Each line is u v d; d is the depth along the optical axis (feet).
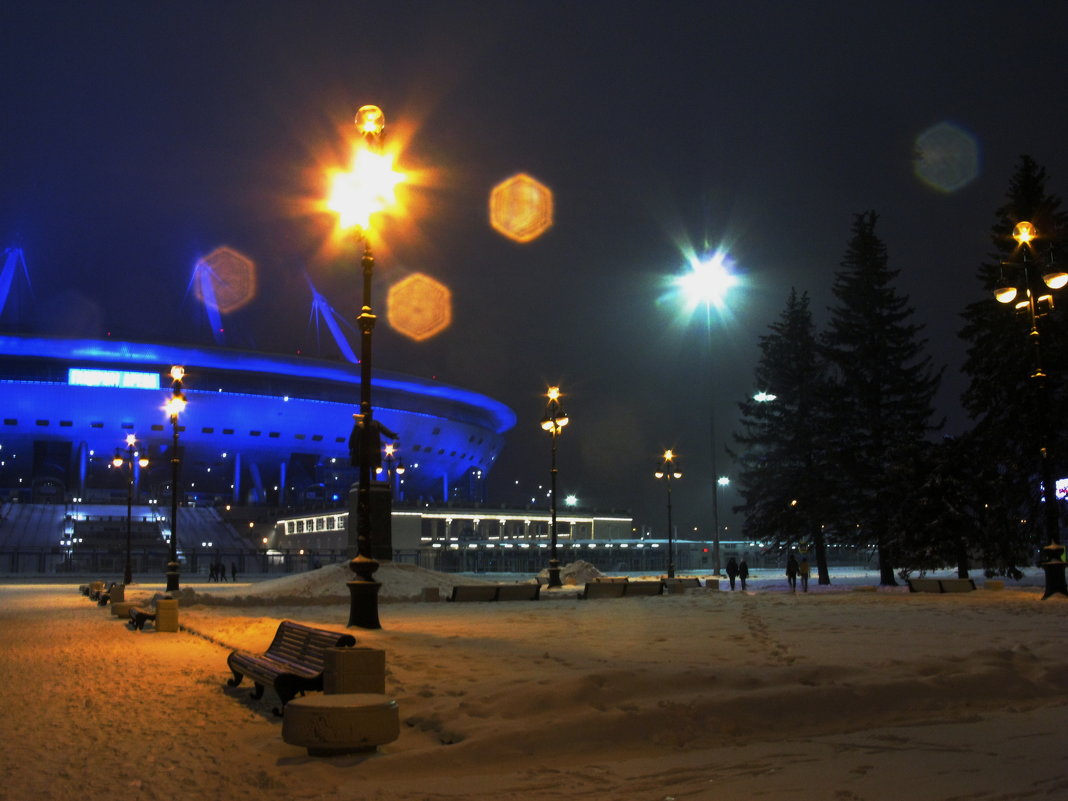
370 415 58.80
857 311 145.59
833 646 43.57
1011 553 120.06
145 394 392.68
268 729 26.78
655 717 25.00
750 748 23.81
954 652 39.60
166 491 411.54
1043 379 87.81
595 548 302.86
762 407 168.96
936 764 21.61
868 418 142.72
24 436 394.93
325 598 91.04
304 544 334.03
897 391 142.82
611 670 29.50
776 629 54.75
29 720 28.58
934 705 28.73
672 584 113.50
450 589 102.68
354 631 53.26
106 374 386.93
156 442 408.05
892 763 21.77
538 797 19.39
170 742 25.08
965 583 100.12
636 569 307.99
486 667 36.06
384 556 108.47
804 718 26.48
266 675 29.01
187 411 399.65
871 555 271.69
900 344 145.18
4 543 276.82
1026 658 35.32
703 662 36.65
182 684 36.14
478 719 25.55
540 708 26.30
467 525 341.21
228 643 51.19
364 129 58.49
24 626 70.49
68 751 24.02
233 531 350.02
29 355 378.12
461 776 21.57
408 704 28.84
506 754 22.84
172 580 103.40
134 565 248.52
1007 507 120.67
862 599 92.43
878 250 146.00
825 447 152.56
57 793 19.90
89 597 120.67
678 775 21.01
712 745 24.25
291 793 19.95
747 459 173.88
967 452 122.11
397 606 86.12
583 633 52.65
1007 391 121.90
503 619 66.74
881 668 33.04
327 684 26.86
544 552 286.87
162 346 385.91
